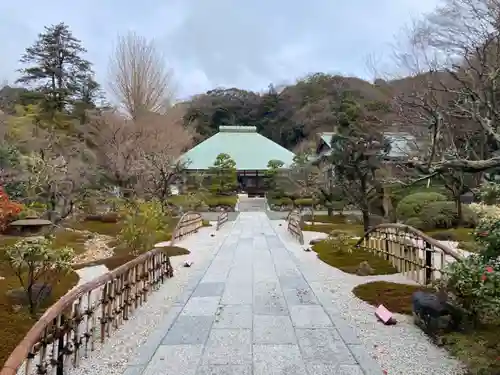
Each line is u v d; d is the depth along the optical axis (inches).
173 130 836.6
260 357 104.5
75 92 1035.3
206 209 741.3
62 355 93.8
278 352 107.7
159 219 314.5
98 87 1100.5
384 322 133.1
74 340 101.3
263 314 141.5
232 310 146.2
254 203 907.4
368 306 155.2
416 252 195.0
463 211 373.7
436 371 97.1
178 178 791.1
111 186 641.0
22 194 397.7
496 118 153.3
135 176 641.0
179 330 124.6
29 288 143.4
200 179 880.3
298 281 194.7
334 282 197.3
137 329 129.6
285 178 822.5
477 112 151.3
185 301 158.4
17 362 70.0
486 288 89.3
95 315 141.4
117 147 658.8
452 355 105.3
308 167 688.4
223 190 906.7
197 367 98.3
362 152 332.2
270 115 1488.7
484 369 88.8
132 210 327.3
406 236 224.7
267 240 370.9
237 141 1133.1
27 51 991.6
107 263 252.5
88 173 567.2
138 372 95.7
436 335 114.1
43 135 597.0
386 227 243.6
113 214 487.2
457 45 305.9
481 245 113.1
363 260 250.1
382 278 204.2
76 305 103.0
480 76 165.2
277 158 1065.5
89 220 476.7
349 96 614.2
